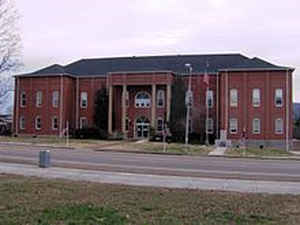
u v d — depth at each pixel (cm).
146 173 1983
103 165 2358
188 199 1115
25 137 6359
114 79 6328
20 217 828
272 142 5844
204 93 6203
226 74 6044
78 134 6244
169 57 6800
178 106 5997
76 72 6938
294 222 848
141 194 1189
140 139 6044
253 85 5950
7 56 4259
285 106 5856
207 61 6450
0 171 1852
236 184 1584
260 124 5900
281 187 1508
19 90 6850
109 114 6325
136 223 803
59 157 2839
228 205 1033
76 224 779
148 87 6438
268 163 2786
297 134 8388
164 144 4212
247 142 5900
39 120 6719
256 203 1075
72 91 6800
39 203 986
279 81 5891
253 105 5941
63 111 6600
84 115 6738
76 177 1712
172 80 6138
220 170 2217
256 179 1819
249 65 6038
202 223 820
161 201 1070
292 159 3428
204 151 3975
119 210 923
